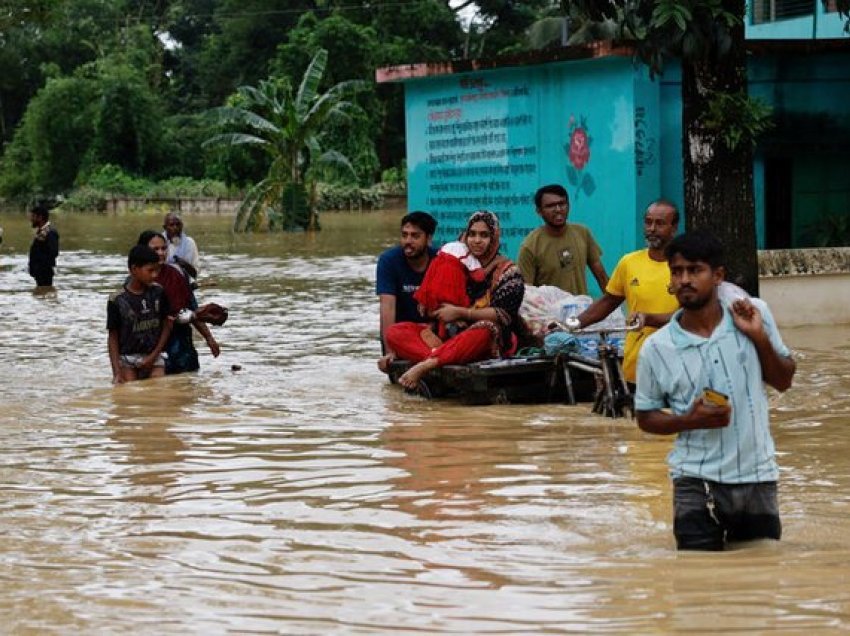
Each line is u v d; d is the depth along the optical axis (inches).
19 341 631.2
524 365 417.4
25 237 1768.0
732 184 476.7
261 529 268.5
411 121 767.7
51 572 239.8
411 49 2699.3
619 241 625.6
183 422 397.4
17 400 443.5
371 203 2393.0
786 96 652.1
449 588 223.6
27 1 1257.4
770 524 241.8
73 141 2972.4
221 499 296.8
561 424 382.0
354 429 381.1
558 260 462.9
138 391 459.8
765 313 233.0
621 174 620.4
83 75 3061.0
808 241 670.5
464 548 249.8
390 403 427.5
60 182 2989.7
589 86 637.9
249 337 629.0
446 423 387.9
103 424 396.2
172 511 286.0
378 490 301.4
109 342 487.8
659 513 273.9
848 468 318.0
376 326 667.4
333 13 2842.0
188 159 2938.0
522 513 276.4
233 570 238.8
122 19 3622.0
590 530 260.7
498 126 700.0
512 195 695.1
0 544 259.9
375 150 2773.1
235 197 2477.9
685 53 439.8
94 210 2723.9
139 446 361.4
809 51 636.7
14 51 3550.7
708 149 475.2
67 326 695.1
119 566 243.0
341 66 2618.1
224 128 2335.1
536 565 236.1
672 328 234.4
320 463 333.7
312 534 263.6
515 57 669.9
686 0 430.9
